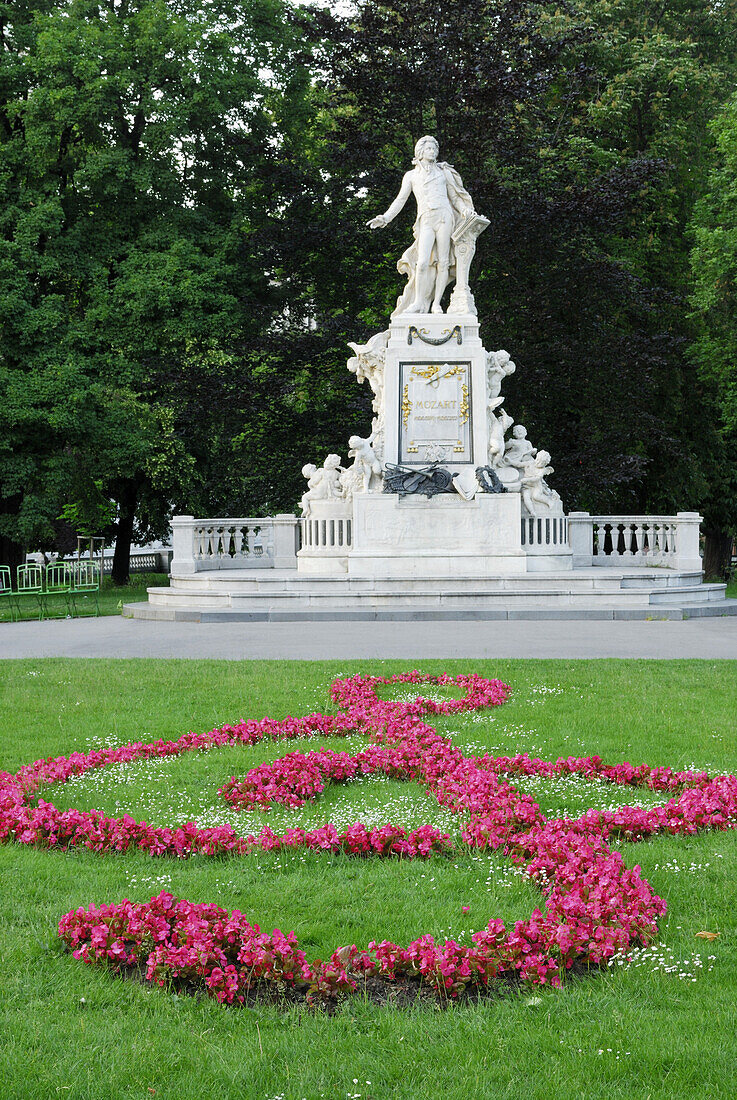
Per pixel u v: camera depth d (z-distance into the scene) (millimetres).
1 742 9148
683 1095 3848
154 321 31609
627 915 5211
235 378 32188
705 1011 4445
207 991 4738
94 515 37969
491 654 13641
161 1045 4238
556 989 4672
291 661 12922
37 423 30172
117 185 31578
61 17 31484
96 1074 4039
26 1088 3932
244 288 33438
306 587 20078
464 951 4785
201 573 23047
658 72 33469
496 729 9375
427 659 12891
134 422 31812
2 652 15047
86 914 5191
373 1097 3889
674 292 35500
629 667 12250
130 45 32125
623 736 9070
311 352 32750
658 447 34188
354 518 20859
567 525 24609
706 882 5832
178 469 34906
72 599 25500
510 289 32969
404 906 5570
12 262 30297
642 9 36625
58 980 4809
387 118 32438
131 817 7152
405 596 19078
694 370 34969
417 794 7680
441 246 22141
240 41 34219
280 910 5535
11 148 31391
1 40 32969
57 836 6738
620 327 35281
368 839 6469
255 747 8953
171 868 6223
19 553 34625
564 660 12750
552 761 8312
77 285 34031
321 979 4664
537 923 5047
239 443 34438
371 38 31359
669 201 35188
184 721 9852
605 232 32500
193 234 32906
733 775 7781
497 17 32438
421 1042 4254
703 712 9852
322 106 35188
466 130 32062
